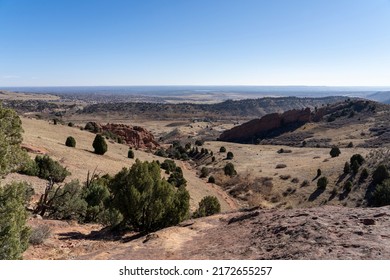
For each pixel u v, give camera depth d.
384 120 107.69
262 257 6.32
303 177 48.34
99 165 35.09
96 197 17.80
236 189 47.78
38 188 20.17
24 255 9.21
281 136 115.56
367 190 38.72
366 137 92.12
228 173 55.75
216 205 19.38
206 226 10.53
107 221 13.30
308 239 6.62
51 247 10.48
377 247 5.71
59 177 23.92
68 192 16.38
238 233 8.62
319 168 51.50
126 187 13.12
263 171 56.88
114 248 8.89
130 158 50.78
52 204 16.23
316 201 39.81
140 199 12.69
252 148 91.19
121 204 12.99
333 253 5.70
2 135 11.07
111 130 83.06
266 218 9.45
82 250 10.20
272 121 125.00
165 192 13.10
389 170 40.81
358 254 5.53
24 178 21.28
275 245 6.80
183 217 13.25
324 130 111.31
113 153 49.81
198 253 7.41
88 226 15.63
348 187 40.22
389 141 79.94
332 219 7.84
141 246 8.55
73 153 36.75
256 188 46.34
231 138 126.19
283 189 45.25
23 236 7.61
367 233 6.53
